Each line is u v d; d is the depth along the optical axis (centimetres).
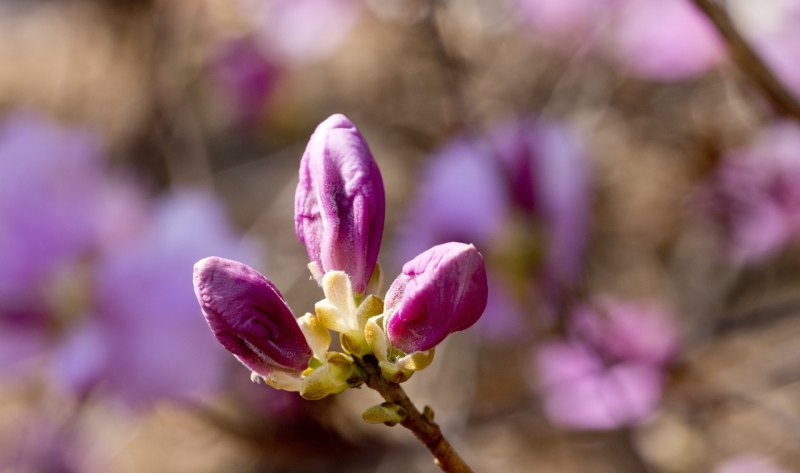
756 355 51
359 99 61
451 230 43
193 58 63
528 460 52
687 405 45
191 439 53
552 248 43
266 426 39
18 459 48
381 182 23
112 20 64
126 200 43
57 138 43
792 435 47
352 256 23
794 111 31
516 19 59
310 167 23
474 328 53
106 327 39
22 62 79
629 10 52
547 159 43
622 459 51
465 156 43
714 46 45
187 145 63
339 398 39
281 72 58
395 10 53
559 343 44
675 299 54
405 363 22
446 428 47
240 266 22
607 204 58
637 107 59
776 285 54
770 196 50
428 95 56
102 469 50
